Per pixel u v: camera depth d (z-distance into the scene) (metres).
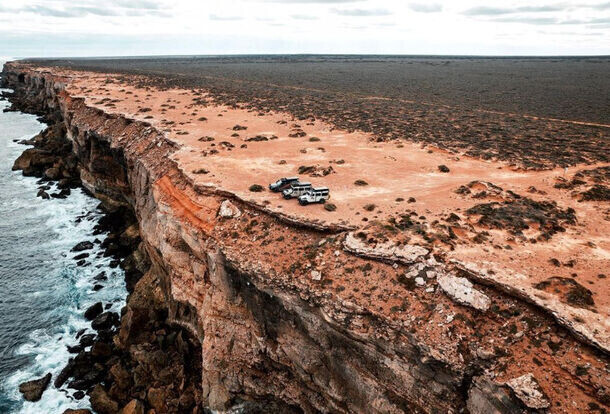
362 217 33.09
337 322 24.83
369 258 27.75
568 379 19.48
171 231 37.88
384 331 23.47
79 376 36.84
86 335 41.47
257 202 35.62
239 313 31.88
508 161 50.38
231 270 31.17
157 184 43.97
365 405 25.14
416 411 22.97
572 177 43.97
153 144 55.47
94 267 53.25
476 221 32.53
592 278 25.31
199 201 38.03
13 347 40.34
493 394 20.17
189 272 37.25
